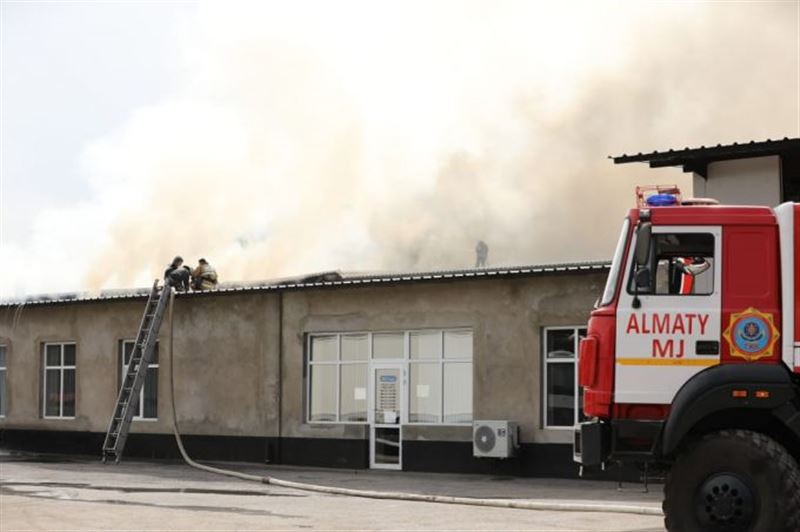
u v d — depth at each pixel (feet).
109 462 91.20
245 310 90.84
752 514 37.63
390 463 82.07
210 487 68.44
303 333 87.40
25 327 106.11
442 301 80.23
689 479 38.34
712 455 38.17
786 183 77.46
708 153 76.89
